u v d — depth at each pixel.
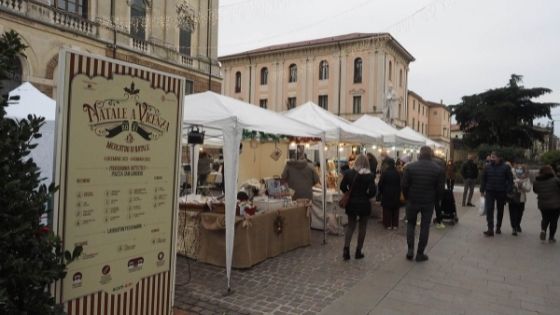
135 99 3.21
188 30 24.52
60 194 2.72
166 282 3.59
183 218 6.29
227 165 5.14
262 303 4.48
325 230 7.50
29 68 15.23
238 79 43.59
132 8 20.62
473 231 8.92
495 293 4.93
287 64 40.50
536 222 10.33
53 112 5.80
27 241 2.04
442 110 58.22
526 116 41.97
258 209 6.57
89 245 2.93
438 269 5.88
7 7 14.55
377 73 35.94
